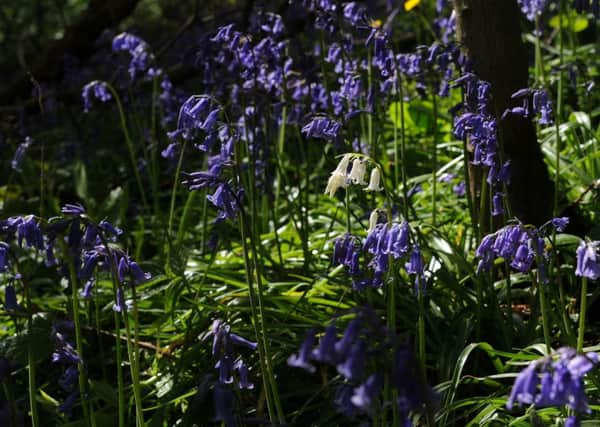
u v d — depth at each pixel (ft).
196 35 42.39
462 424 16.93
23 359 17.24
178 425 16.92
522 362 16.62
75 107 40.09
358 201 23.02
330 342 10.25
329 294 20.38
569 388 10.37
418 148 29.63
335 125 18.52
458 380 15.89
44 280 24.81
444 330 18.92
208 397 16.88
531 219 21.45
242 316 19.75
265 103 23.02
